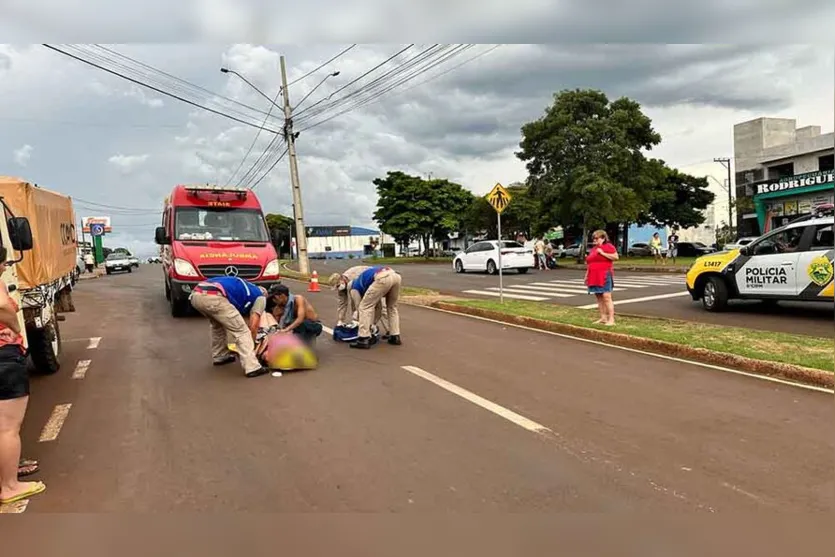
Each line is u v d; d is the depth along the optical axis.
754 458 4.54
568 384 6.86
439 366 7.86
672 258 32.62
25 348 4.18
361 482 4.16
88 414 5.91
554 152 33.47
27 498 3.99
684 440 4.94
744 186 45.41
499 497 3.91
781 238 11.54
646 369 7.64
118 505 3.88
